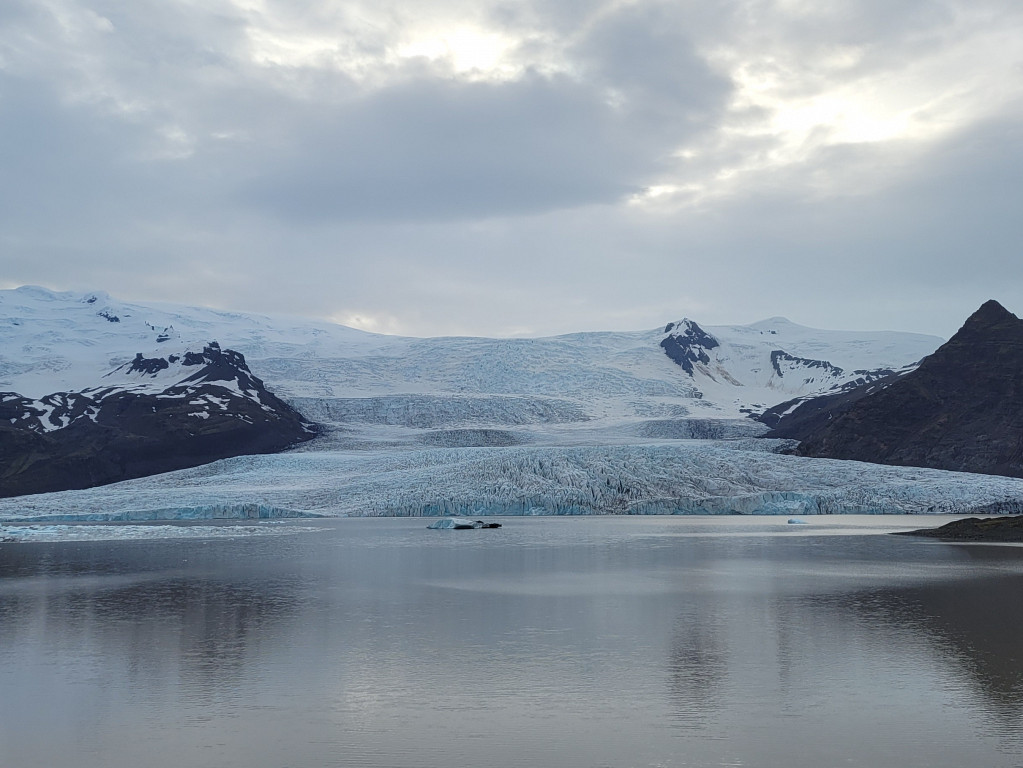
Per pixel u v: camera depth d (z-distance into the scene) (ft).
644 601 147.23
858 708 81.97
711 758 69.00
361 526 367.66
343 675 95.30
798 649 106.93
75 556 234.58
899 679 92.27
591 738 73.82
